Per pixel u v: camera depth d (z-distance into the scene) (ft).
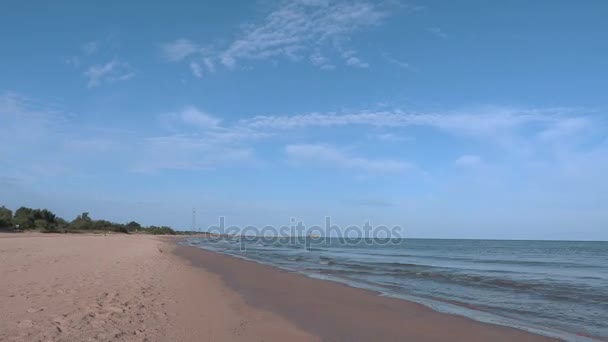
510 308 44.34
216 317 33.99
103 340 23.71
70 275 49.37
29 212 299.17
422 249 232.53
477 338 31.12
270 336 29.14
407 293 54.08
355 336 30.58
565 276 79.05
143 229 486.38
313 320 35.60
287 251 180.86
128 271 59.41
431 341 29.91
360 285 61.46
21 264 58.29
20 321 26.23
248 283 59.93
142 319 30.14
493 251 210.59
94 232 325.21
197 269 77.92
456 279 71.00
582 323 37.35
